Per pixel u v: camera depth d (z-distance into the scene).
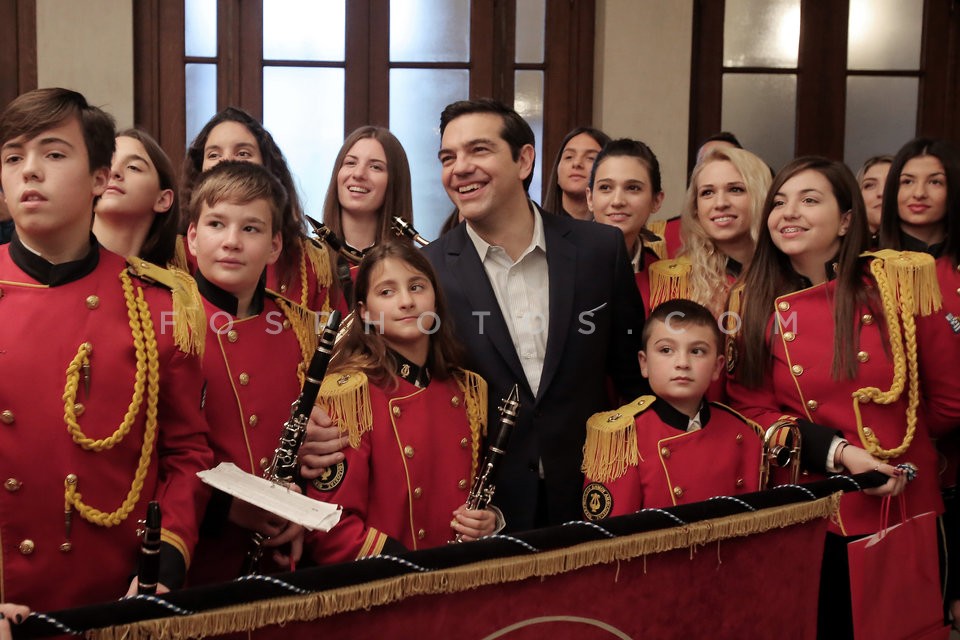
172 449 1.73
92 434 1.59
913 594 2.10
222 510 1.82
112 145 1.67
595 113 4.98
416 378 2.12
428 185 4.95
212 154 2.82
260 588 1.37
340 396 2.00
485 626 1.60
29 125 1.55
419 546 2.02
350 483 1.97
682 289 2.79
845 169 2.40
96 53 4.60
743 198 2.76
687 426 2.27
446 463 2.09
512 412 2.02
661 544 1.75
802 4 5.06
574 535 1.65
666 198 4.95
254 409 1.99
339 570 1.43
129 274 1.71
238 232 1.98
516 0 4.92
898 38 5.11
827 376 2.31
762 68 5.06
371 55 4.87
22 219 1.57
